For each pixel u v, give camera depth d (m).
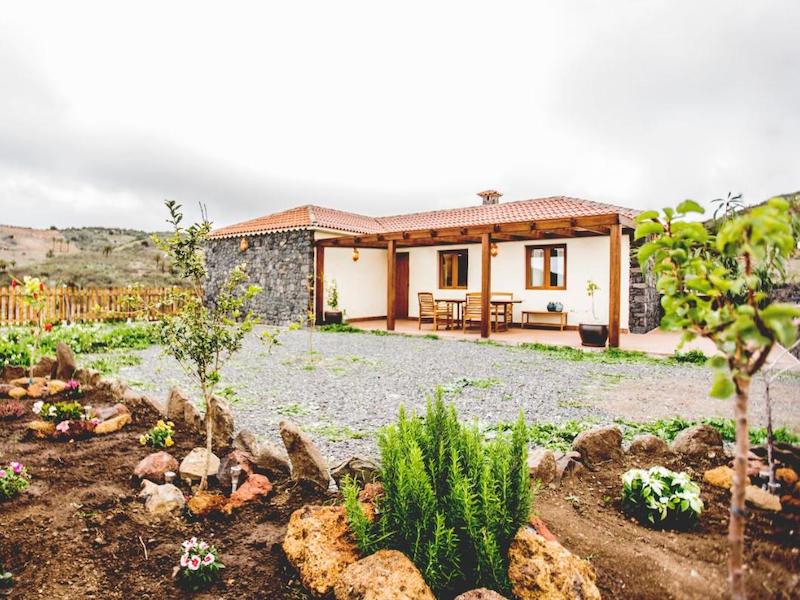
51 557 2.34
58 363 6.27
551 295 15.30
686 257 1.38
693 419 5.34
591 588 1.96
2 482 2.86
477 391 6.85
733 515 1.34
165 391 6.67
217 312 3.20
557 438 4.70
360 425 5.14
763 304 2.73
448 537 2.01
